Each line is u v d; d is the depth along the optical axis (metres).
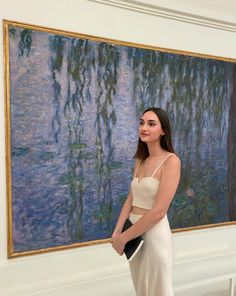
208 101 3.56
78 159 2.92
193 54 3.45
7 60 2.58
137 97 3.16
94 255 3.05
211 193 3.64
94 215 3.02
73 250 2.96
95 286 2.86
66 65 2.82
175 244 3.46
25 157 2.70
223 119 3.67
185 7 3.31
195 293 3.55
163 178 2.12
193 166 3.51
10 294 2.63
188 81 3.43
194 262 3.35
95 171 3.01
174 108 3.36
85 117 2.93
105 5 2.99
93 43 2.92
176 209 3.43
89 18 2.93
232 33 3.75
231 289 3.27
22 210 2.71
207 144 3.58
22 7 2.66
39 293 2.64
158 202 2.08
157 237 2.11
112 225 3.11
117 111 3.07
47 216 2.81
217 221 3.70
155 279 2.11
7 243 2.67
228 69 3.68
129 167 3.16
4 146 2.63
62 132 2.84
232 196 3.78
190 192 3.50
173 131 3.37
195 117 3.49
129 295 2.97
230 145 3.73
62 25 2.82
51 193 2.82
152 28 3.24
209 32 3.59
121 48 3.05
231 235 3.83
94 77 2.94
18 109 2.65
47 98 2.76
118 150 3.10
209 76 3.56
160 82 3.27
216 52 3.66
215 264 3.46
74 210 2.93
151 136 2.16
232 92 3.72
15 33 2.60
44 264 2.82
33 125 2.72
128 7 3.08
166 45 3.33
